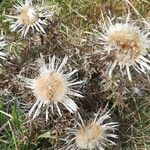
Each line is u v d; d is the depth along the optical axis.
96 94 0.24
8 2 0.31
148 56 0.21
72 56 0.24
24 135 0.24
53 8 0.30
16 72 0.24
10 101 0.25
